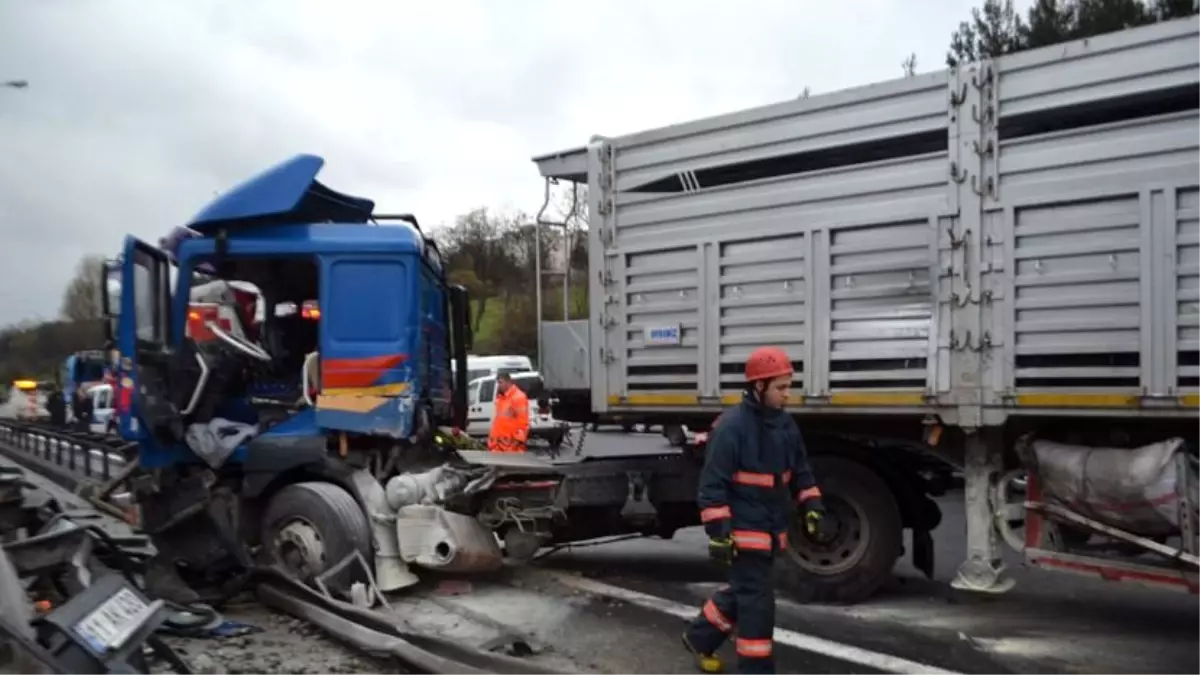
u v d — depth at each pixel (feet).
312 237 24.44
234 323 25.71
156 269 24.70
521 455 29.17
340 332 24.29
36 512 21.47
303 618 21.33
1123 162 19.12
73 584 17.17
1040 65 20.16
